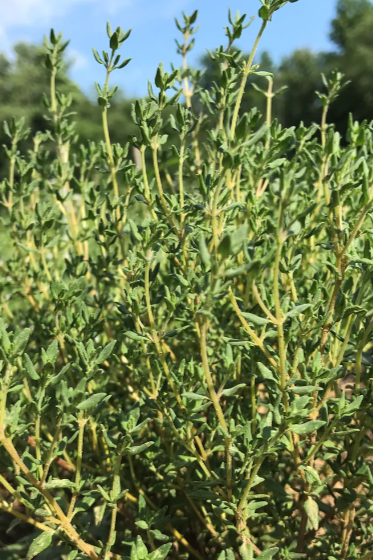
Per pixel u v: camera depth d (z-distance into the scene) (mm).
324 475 2158
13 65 36250
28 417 2219
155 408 1580
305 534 1875
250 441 1418
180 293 1655
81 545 1377
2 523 2488
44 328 2088
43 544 1288
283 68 39719
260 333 1548
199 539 2076
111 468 1889
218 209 1381
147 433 2223
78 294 1845
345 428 1696
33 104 34188
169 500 2066
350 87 31953
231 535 1827
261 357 1598
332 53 38312
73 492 1347
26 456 1286
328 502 2303
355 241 1646
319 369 1411
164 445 2105
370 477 1551
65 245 2918
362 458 1702
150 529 1771
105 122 1773
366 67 32312
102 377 2156
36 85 33938
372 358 1596
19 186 2312
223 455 2102
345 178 1401
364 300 1547
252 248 1282
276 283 1181
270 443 1278
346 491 1622
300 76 37469
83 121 34281
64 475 2533
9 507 1330
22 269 2543
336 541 1843
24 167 2277
